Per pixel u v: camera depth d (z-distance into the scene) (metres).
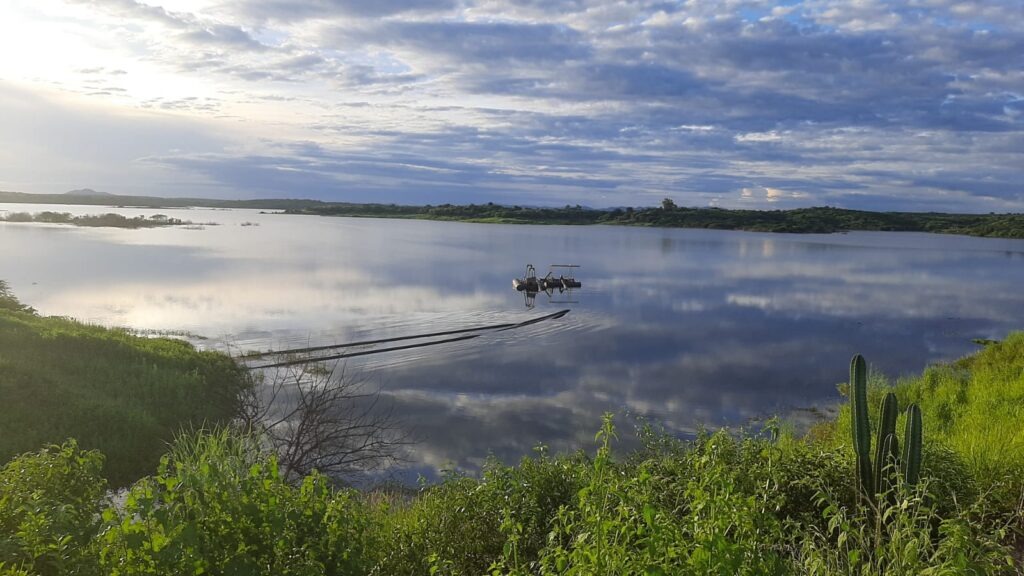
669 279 62.19
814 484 6.67
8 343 18.31
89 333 21.23
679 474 6.83
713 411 19.47
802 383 23.06
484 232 167.88
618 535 4.06
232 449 7.89
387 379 23.03
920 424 6.42
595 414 19.05
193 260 69.69
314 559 4.81
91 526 5.12
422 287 52.84
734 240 146.38
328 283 53.31
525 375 24.03
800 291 53.34
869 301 47.47
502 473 7.17
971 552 4.36
